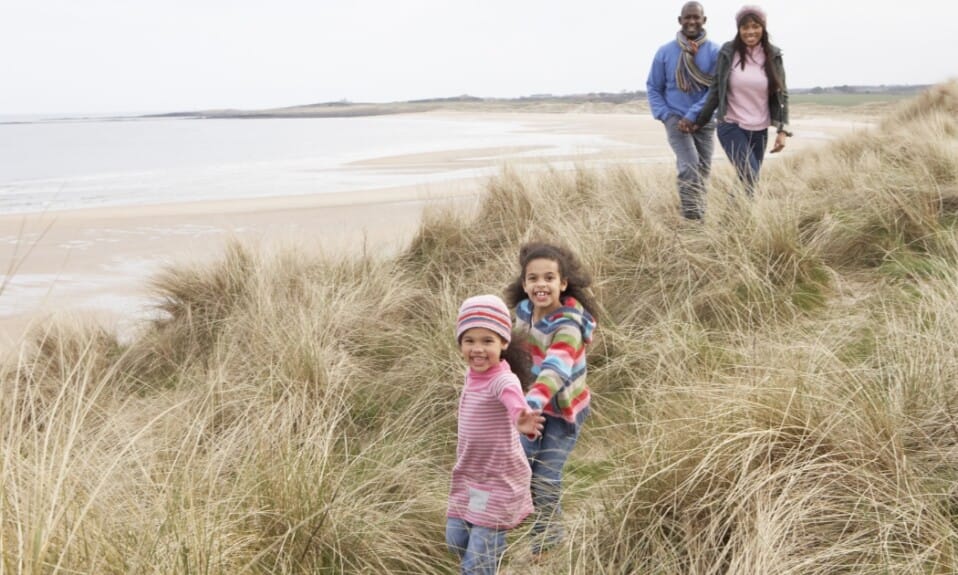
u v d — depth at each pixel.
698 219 7.04
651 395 4.59
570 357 3.43
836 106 80.19
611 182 8.33
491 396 3.27
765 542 2.81
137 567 2.71
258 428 4.27
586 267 6.16
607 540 3.24
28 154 50.72
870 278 5.84
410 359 5.86
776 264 5.98
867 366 4.28
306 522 3.50
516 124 81.00
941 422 3.58
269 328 6.11
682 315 5.65
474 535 3.28
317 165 31.94
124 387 6.18
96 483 3.34
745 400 3.60
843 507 3.12
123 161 41.00
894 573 2.76
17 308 9.15
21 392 5.00
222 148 53.78
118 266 11.46
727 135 7.20
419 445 4.75
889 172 7.66
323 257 7.96
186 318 7.30
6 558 2.40
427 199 11.47
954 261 5.53
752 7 6.83
